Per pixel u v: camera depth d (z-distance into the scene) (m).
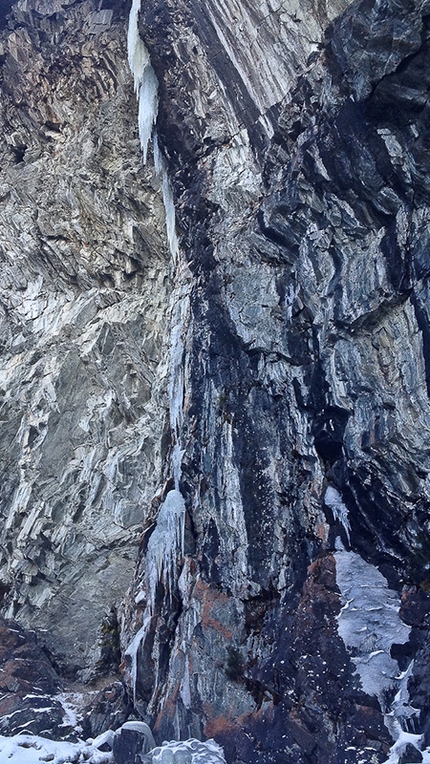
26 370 20.80
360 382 13.07
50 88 21.59
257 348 14.89
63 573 17.75
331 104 13.80
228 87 16.69
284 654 12.65
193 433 15.62
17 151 22.73
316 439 13.71
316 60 14.62
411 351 12.45
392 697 11.49
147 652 14.73
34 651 16.67
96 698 15.26
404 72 12.54
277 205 14.82
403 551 12.41
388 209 13.13
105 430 19.08
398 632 11.96
